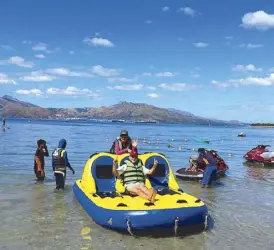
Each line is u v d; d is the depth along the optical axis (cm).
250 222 876
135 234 767
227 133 9156
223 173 1625
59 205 978
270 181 1486
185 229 804
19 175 1424
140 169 882
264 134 9138
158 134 6838
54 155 1159
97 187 969
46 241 716
